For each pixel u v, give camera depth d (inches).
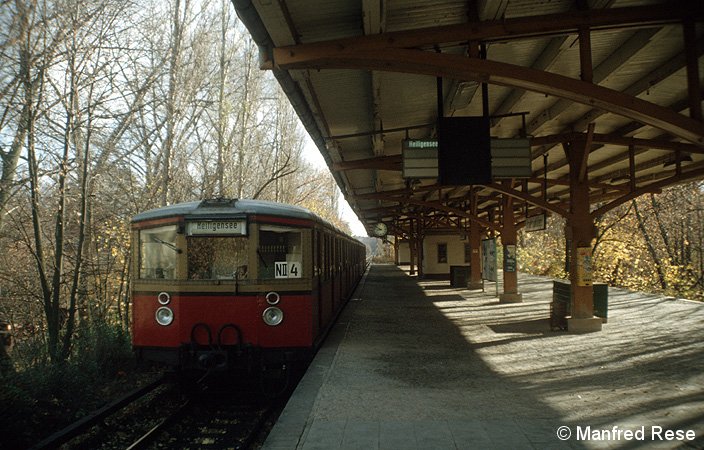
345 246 707.4
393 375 333.1
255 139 1032.8
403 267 2229.3
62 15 412.8
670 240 1373.0
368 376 330.3
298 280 341.1
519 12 305.3
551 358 378.9
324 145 531.8
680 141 501.4
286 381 348.5
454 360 378.0
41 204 479.2
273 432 227.8
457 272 1056.2
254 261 331.3
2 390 275.0
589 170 713.0
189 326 327.6
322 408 262.4
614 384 301.3
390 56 297.4
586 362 362.3
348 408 262.4
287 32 290.0
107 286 598.2
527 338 464.8
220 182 731.4
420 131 540.7
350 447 209.2
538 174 751.1
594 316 537.6
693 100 287.0
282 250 340.2
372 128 526.3
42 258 421.7
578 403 265.1
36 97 406.0
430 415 249.1
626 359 367.9
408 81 394.3
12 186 418.9
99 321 462.0
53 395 324.5
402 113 476.1
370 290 996.6
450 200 1136.8
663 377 314.5
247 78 868.6
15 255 535.5
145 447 261.0
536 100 446.9
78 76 446.3
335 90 409.1
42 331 466.6
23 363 387.5
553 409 255.8
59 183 450.9
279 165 1124.5
